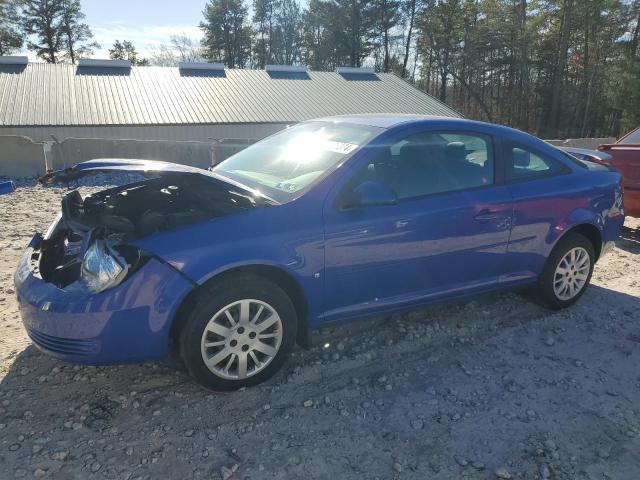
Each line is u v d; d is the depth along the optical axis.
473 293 3.97
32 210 8.44
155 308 2.80
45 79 28.16
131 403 3.04
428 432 2.89
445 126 3.84
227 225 3.00
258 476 2.53
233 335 3.04
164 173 3.03
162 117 25.81
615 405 3.19
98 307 2.73
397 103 32.94
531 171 4.16
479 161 3.92
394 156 3.62
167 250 2.84
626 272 5.60
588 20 48.38
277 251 3.05
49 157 14.16
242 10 67.12
